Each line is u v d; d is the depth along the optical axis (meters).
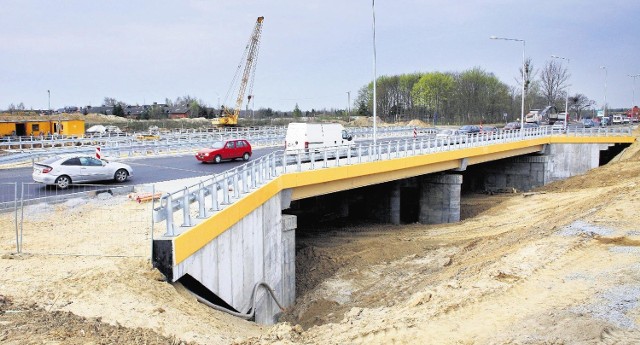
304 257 28.94
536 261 17.02
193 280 15.52
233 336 12.44
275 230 22.70
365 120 123.06
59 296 11.80
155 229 16.67
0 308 10.99
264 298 20.56
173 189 23.92
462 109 137.12
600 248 17.52
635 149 56.31
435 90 138.50
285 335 13.20
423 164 35.94
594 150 57.72
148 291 12.66
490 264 18.62
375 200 40.31
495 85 141.12
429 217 41.25
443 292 15.94
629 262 15.70
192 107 139.25
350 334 13.06
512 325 12.33
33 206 19.05
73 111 149.88
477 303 14.04
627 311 12.24
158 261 13.64
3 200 21.23
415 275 24.19
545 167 56.84
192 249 14.50
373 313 16.20
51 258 14.06
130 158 40.69
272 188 22.16
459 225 36.16
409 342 12.16
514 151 51.47
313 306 22.23
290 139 37.22
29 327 10.20
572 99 144.62
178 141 50.97
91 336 10.16
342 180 29.02
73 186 24.97
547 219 29.61
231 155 37.88
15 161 34.78
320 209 42.25
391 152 35.19
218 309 15.17
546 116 103.25
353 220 40.22
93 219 18.02
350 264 27.31
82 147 40.69
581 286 14.23
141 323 11.16
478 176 59.62
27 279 12.59
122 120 116.00
